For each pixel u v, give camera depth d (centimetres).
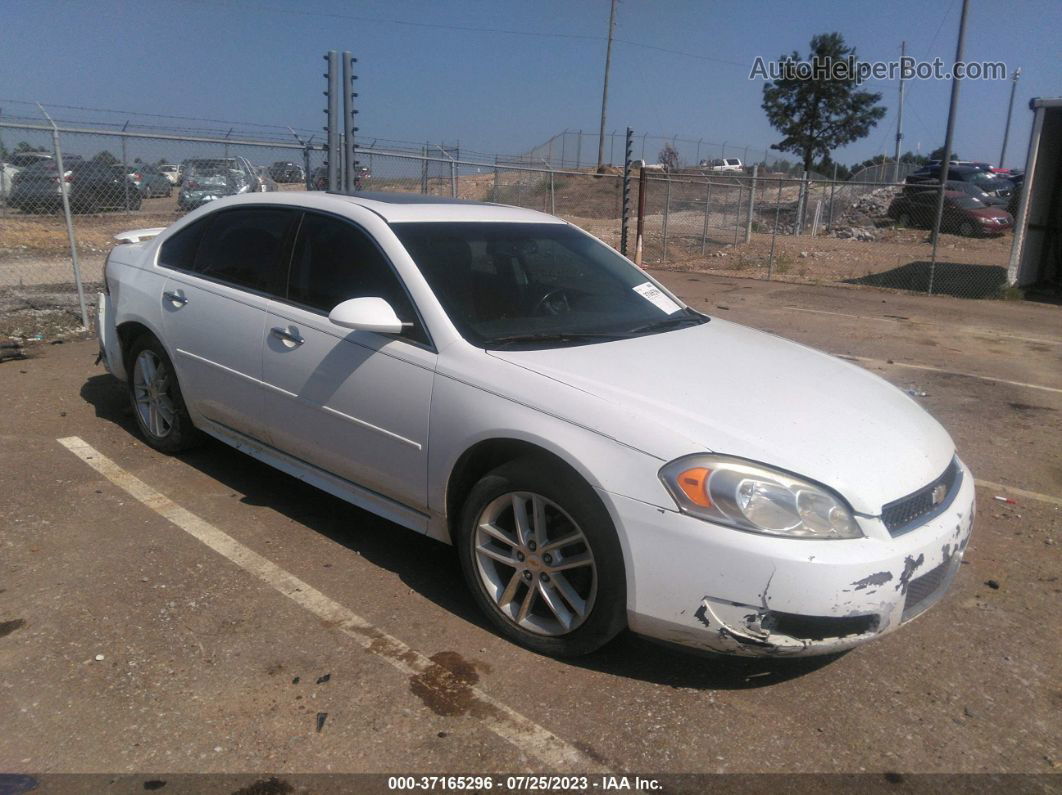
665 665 314
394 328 338
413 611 343
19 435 522
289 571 371
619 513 281
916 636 344
